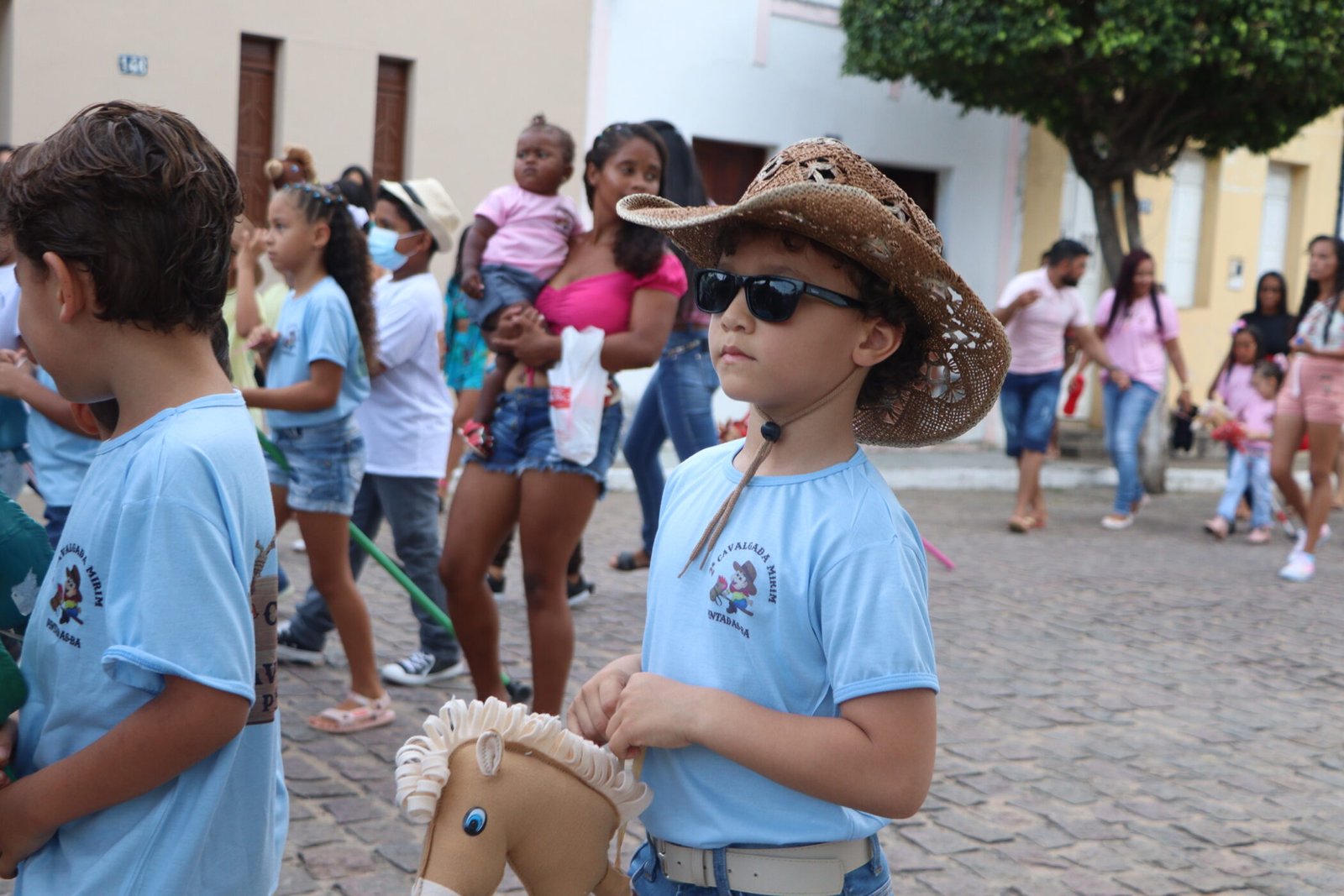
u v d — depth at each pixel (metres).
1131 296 9.55
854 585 1.53
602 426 3.79
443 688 4.69
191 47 9.01
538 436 3.74
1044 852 3.52
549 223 4.04
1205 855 3.57
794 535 1.58
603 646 5.32
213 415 1.55
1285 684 5.40
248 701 1.52
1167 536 9.43
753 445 1.69
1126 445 9.63
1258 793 4.08
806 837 1.58
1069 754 4.35
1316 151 15.83
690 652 1.63
